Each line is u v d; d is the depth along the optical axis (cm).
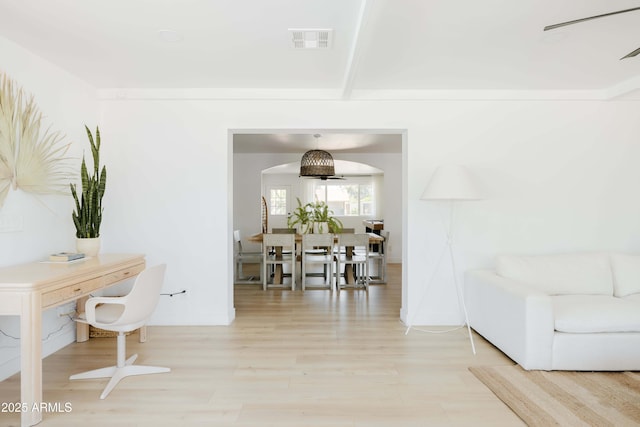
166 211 365
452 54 279
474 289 342
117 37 253
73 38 254
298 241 547
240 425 196
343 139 618
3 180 248
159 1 208
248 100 364
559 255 341
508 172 365
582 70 312
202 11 219
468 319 341
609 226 366
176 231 365
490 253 366
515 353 272
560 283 320
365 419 203
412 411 211
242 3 211
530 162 365
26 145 266
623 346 256
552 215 366
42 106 285
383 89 360
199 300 368
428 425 197
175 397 225
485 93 361
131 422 199
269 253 596
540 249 366
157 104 363
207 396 227
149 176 363
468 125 365
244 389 236
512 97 360
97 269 250
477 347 310
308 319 388
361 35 230
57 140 302
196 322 368
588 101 365
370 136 591
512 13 221
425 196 316
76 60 290
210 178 366
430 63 296
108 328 236
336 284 560
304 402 220
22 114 265
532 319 258
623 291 318
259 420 201
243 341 322
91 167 348
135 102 361
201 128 364
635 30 243
